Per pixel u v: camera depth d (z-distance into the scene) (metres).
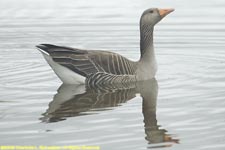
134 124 12.47
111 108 13.77
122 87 16.06
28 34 22.89
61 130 12.10
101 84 16.45
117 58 16.69
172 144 11.27
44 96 14.88
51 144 11.27
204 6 26.31
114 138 11.59
